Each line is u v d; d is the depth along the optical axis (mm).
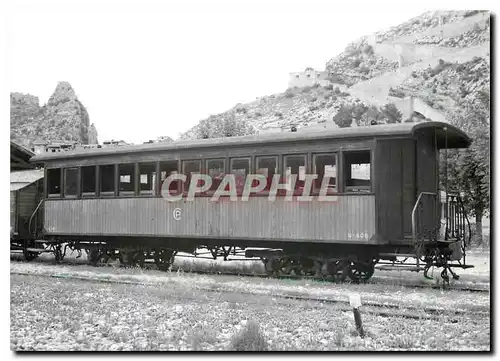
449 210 16500
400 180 15758
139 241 20203
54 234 21891
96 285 15180
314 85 124000
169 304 12617
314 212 15961
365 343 9359
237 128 50688
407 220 15742
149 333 10031
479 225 31656
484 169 31781
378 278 17266
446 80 92188
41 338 10039
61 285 15266
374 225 15000
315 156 16062
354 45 123688
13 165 25984
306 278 16562
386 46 113062
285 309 11812
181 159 18656
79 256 22953
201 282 15703
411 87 100562
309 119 110875
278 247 17422
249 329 9461
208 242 18766
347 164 15688
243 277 16828
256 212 16984
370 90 109188
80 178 21234
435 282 16125
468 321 10594
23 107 85500
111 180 20469
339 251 16328
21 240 24000
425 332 9945
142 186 19625
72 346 9484
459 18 98250
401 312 11219
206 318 11047
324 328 10219
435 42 102312
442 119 85875
